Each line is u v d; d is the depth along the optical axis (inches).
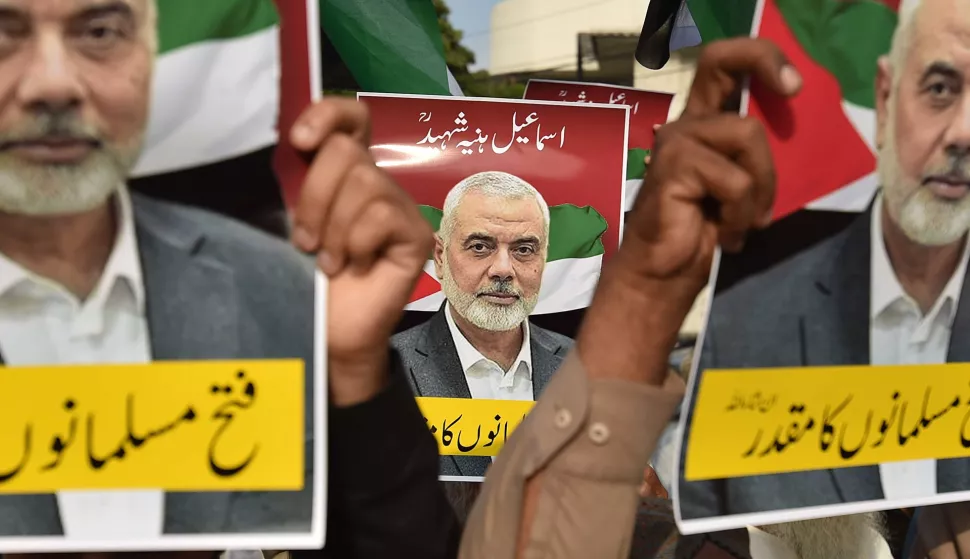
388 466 27.8
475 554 29.4
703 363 29.0
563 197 56.3
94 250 25.7
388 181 26.0
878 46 30.5
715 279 28.7
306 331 26.2
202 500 26.6
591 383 28.6
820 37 29.9
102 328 26.0
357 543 28.2
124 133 25.1
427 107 55.0
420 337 54.9
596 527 28.3
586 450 28.5
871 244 31.5
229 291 26.2
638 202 28.3
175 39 25.3
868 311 32.1
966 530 40.1
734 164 26.1
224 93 25.8
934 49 30.7
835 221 30.7
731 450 30.2
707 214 27.7
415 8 68.6
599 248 56.7
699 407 29.4
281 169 26.1
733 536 40.4
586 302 56.3
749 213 26.3
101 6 24.5
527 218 55.2
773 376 30.4
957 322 34.1
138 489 26.4
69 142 24.7
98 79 24.7
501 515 29.2
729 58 26.3
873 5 30.3
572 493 28.5
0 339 25.5
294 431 26.5
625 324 28.6
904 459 33.7
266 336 26.3
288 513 26.6
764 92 28.7
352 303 26.3
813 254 30.5
